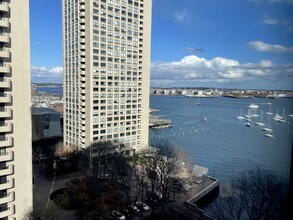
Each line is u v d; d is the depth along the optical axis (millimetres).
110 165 77375
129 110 91125
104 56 81500
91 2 76375
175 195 61656
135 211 52719
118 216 50969
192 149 107875
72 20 82312
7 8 36312
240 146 101125
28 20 39156
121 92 87812
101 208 50438
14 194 39781
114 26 82875
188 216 51312
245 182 45562
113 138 87188
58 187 64500
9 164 38875
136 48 90250
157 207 54688
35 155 89625
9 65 37781
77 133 85750
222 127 143250
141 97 94625
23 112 39844
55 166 74938
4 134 38000
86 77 80500
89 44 77938
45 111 111000
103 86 82500
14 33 37938
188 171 76500
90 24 77000
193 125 161500
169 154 74500
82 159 80562
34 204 53281
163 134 142125
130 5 86500
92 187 56906
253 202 38906
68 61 86125
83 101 82250
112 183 62656
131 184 67125
